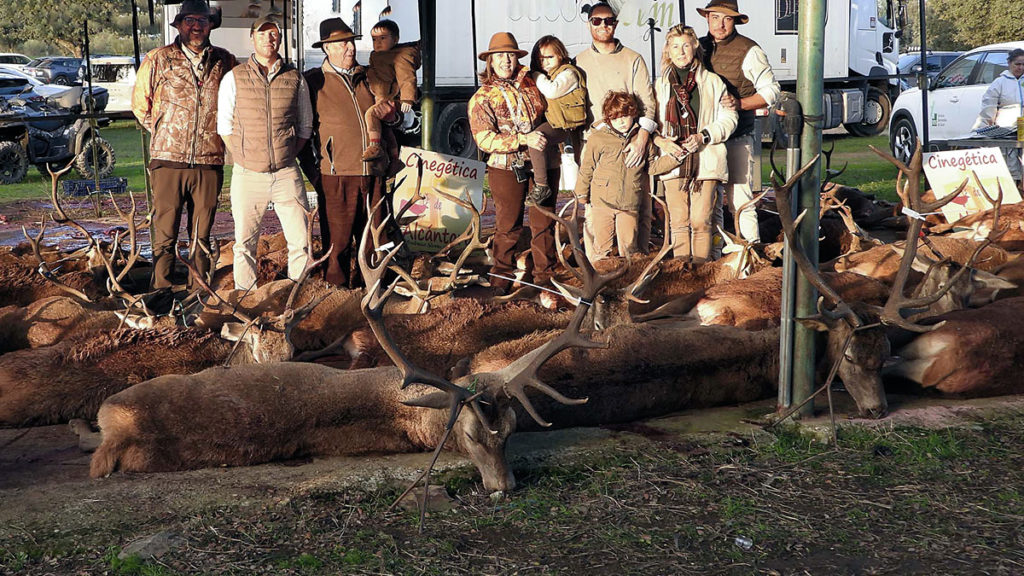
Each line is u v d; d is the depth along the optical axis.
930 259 7.16
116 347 5.68
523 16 18.95
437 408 4.46
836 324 5.30
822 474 4.84
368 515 4.40
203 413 4.79
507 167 8.02
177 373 5.72
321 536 4.21
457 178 8.84
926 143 12.57
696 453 5.07
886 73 24.38
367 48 16.67
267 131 7.44
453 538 4.19
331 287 7.32
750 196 8.42
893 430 5.35
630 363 5.49
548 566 3.95
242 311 6.72
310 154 8.28
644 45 19.16
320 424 4.93
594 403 5.32
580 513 4.42
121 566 3.91
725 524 4.30
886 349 5.52
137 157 22.59
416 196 6.82
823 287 5.25
